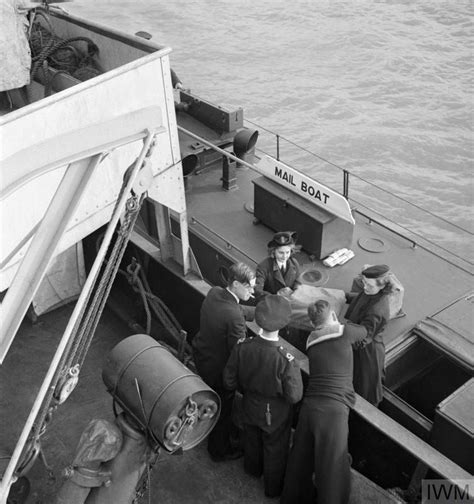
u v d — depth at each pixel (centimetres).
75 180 266
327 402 467
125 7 2614
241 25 2447
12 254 362
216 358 532
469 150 1712
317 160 1695
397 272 685
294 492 500
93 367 655
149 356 434
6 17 622
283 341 582
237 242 724
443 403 518
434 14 2450
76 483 397
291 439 569
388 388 610
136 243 718
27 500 521
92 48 694
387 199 1543
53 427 587
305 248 700
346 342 478
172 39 2361
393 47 2236
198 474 551
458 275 684
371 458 545
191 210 786
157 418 407
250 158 873
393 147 1730
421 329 606
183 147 833
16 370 652
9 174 250
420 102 1923
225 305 520
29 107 443
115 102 511
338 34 2341
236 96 1994
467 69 2088
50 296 704
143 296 670
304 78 2078
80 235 527
